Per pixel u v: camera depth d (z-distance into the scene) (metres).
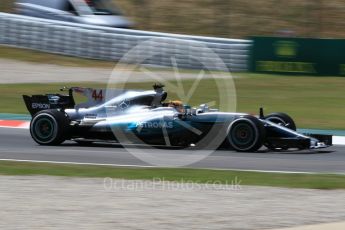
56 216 18.16
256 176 24.69
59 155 29.59
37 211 18.75
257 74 60.47
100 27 65.12
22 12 73.38
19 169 25.78
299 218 18.09
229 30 79.19
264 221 17.73
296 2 83.81
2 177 24.12
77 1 71.56
